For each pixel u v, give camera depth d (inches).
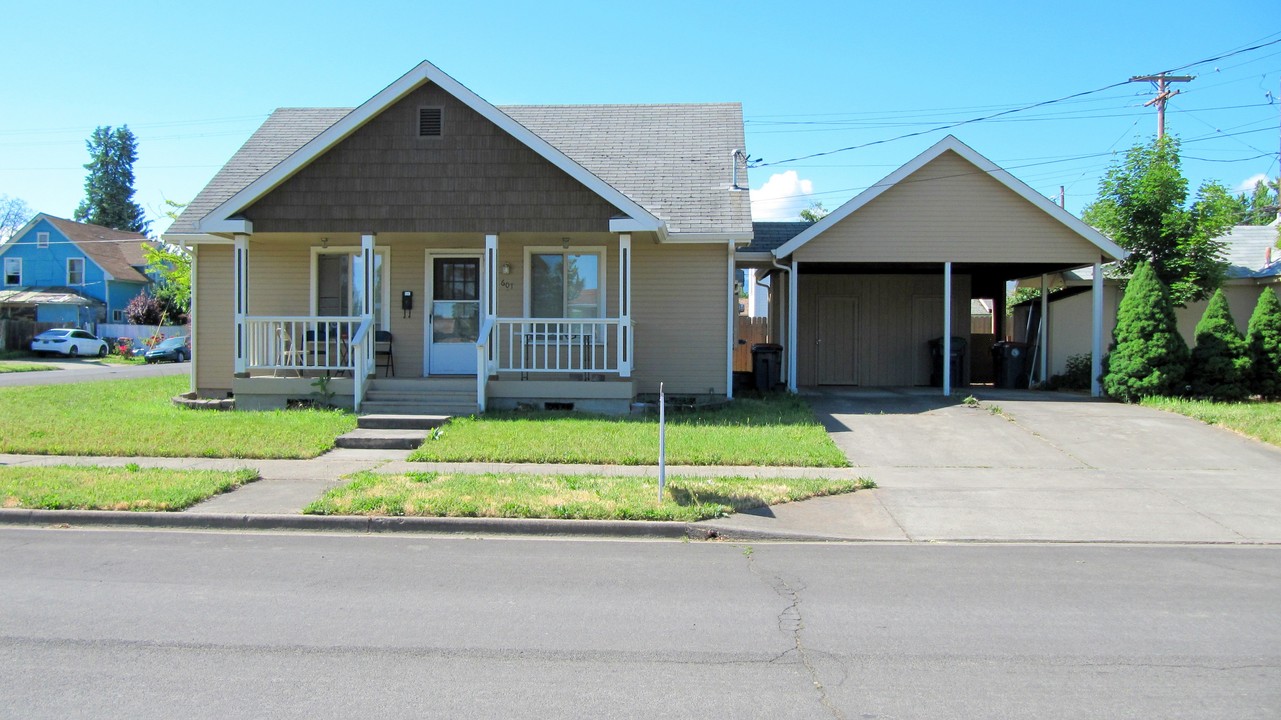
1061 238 660.7
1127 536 318.3
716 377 623.2
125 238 2209.6
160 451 447.5
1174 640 207.9
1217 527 330.0
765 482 385.1
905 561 284.5
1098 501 367.2
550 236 601.6
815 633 211.6
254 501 348.2
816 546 305.7
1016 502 365.4
